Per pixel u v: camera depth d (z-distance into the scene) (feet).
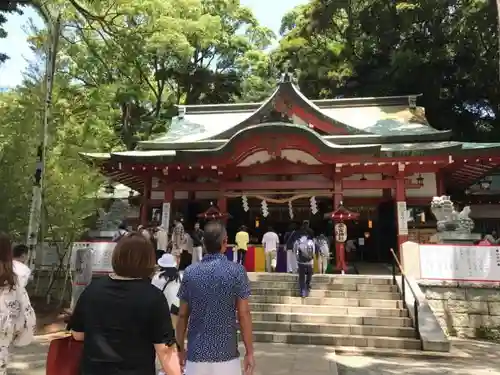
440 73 79.20
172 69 101.14
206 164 53.78
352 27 88.58
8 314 10.64
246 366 11.27
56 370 9.26
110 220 47.21
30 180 39.22
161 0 58.49
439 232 41.73
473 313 35.78
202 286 11.13
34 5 40.57
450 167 54.90
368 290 37.19
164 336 8.44
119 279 8.73
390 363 25.79
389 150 50.29
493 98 79.92
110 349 8.08
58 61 76.48
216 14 110.63
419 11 74.33
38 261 45.78
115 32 53.26
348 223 63.10
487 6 67.00
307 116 59.06
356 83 88.74
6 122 41.14
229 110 78.23
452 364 25.86
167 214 56.34
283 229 65.36
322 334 31.35
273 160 54.44
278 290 37.91
